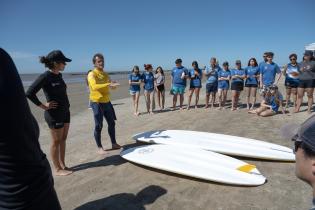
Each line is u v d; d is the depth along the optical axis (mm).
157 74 10148
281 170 4324
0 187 1324
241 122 7551
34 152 1377
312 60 7961
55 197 1528
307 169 889
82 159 5164
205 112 9312
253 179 3852
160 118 8680
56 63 3922
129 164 4762
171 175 4273
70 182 4203
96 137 5324
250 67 9281
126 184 4043
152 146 5188
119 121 8539
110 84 5133
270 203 3365
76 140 6535
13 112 1250
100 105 5156
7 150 1266
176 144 5359
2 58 1249
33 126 1391
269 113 8117
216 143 5324
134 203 3506
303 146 885
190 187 3867
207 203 3432
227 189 3758
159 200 3551
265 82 8328
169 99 13312
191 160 4516
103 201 3590
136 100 9375
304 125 908
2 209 1348
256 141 5406
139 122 8242
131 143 5969
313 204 945
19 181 1328
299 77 8109
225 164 4336
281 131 1134
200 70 10070
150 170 4488
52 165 4910
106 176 4348
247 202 3410
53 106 4012
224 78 9672
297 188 3709
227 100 12281
